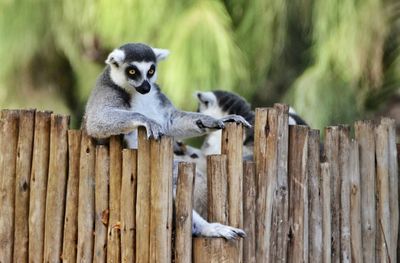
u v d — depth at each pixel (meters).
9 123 12.39
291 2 24.59
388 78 24.91
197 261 11.84
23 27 23.27
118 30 22.70
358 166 13.85
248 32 24.33
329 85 23.34
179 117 13.40
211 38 22.27
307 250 12.93
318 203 13.12
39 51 23.66
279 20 24.28
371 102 24.94
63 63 24.23
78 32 23.50
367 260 14.01
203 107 18.03
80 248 12.09
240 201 12.12
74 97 24.56
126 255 11.82
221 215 12.06
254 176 12.41
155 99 13.81
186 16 22.56
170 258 11.74
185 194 11.78
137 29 22.70
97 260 12.04
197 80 22.12
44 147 12.30
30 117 12.38
